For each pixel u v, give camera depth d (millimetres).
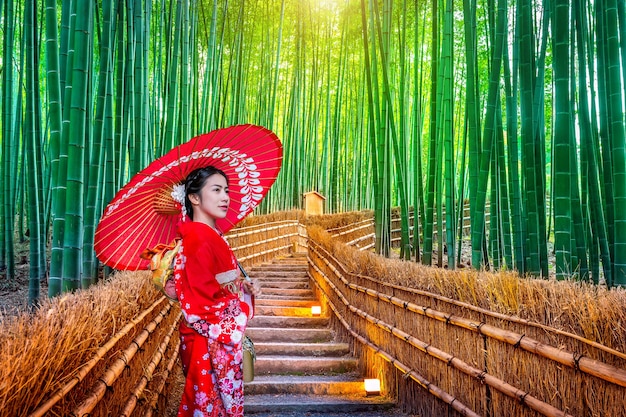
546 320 2297
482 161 4668
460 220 7152
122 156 5359
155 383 3119
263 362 4590
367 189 14195
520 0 4367
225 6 8984
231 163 2213
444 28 5809
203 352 1915
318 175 15102
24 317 1830
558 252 3568
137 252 2184
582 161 4949
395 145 6414
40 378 1521
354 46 13359
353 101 14836
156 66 8086
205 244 1910
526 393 2398
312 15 13070
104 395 2057
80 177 3510
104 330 2156
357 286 4688
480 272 2982
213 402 1906
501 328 2594
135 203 2113
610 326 1946
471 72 5195
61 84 4195
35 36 5949
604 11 4230
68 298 2260
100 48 4168
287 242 11672
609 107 3775
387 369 4020
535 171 4543
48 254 7867
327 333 5418
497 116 5648
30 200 5273
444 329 3176
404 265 3855
